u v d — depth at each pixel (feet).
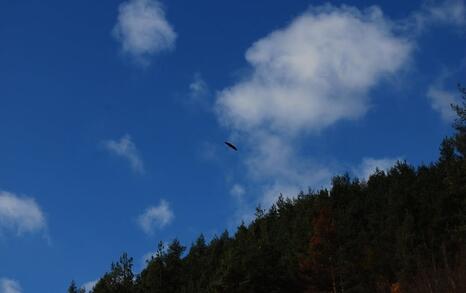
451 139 177.06
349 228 209.56
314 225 180.55
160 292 196.54
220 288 164.45
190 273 222.48
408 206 207.62
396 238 193.26
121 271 198.49
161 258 206.69
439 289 151.74
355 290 169.27
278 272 171.94
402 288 163.22
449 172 186.60
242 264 167.12
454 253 175.52
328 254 173.58
